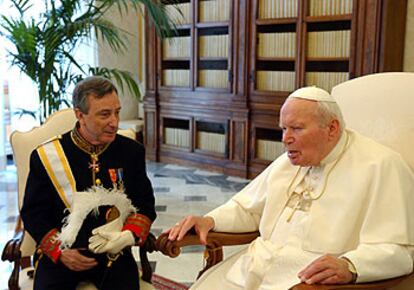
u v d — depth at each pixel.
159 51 5.76
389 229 1.44
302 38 4.48
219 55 5.18
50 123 2.03
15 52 4.92
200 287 1.71
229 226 1.82
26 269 1.90
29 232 1.67
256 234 1.87
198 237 1.73
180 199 4.36
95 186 1.66
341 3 4.20
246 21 4.86
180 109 5.68
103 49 6.16
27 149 1.95
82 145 1.68
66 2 3.60
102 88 1.60
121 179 1.71
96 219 1.66
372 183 1.52
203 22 5.24
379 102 1.83
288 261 1.57
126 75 4.05
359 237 1.51
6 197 4.49
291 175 1.72
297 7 4.47
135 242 1.70
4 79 5.36
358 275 1.34
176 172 5.41
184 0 5.43
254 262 1.64
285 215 1.67
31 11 4.67
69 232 1.62
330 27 4.37
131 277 1.72
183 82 5.62
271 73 4.80
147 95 5.98
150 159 6.06
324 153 1.59
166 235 1.72
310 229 1.57
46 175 1.67
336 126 1.56
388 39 3.93
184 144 5.75
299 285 1.30
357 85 1.92
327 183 1.59
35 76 3.56
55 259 1.62
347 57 4.23
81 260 1.60
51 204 1.70
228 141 5.24
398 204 1.47
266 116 4.88
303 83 4.55
